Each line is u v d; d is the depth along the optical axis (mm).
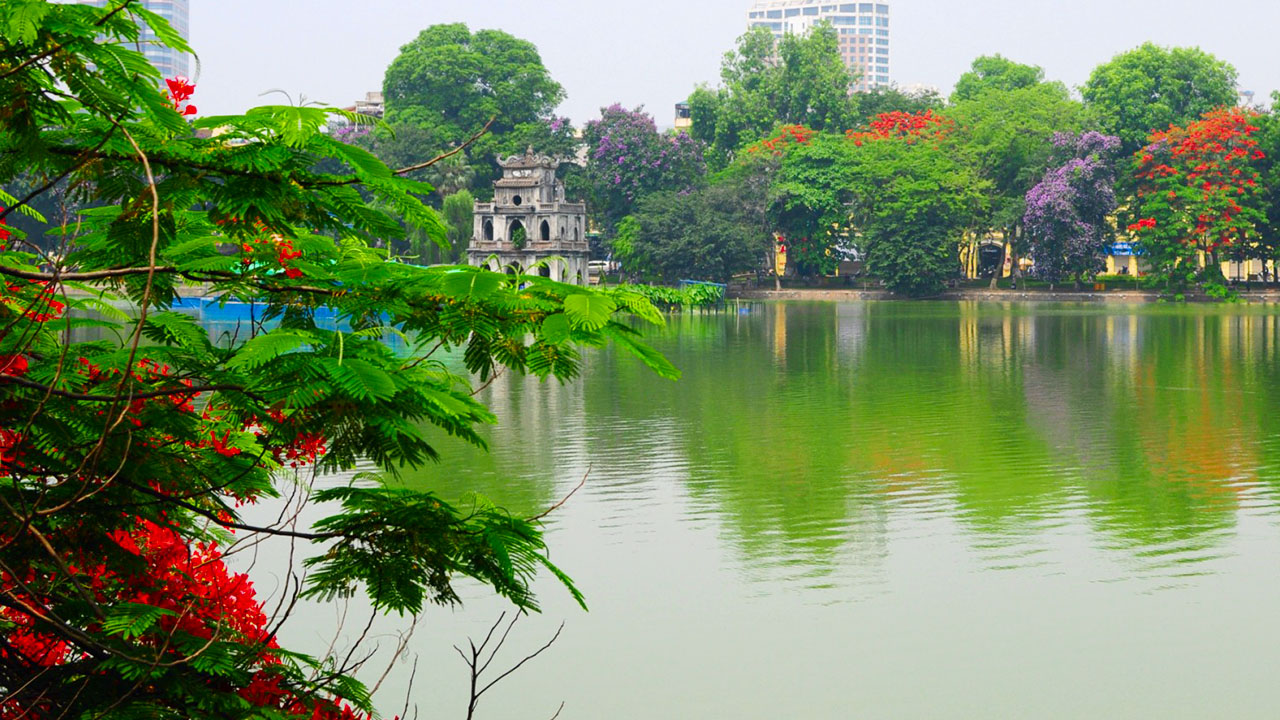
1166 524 21016
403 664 14688
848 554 19312
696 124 133375
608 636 15703
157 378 5402
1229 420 33562
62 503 5285
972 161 108250
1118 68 113125
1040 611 16500
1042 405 37281
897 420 34125
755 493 23750
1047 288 111688
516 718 13227
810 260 114188
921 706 13531
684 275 107625
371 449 5145
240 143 4688
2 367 5160
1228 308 94062
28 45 4172
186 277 5215
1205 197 97250
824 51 133250
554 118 123438
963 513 22000
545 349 4961
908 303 105938
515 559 5387
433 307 4969
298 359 4832
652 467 26594
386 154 111188
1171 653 14898
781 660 14766
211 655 5070
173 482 5445
